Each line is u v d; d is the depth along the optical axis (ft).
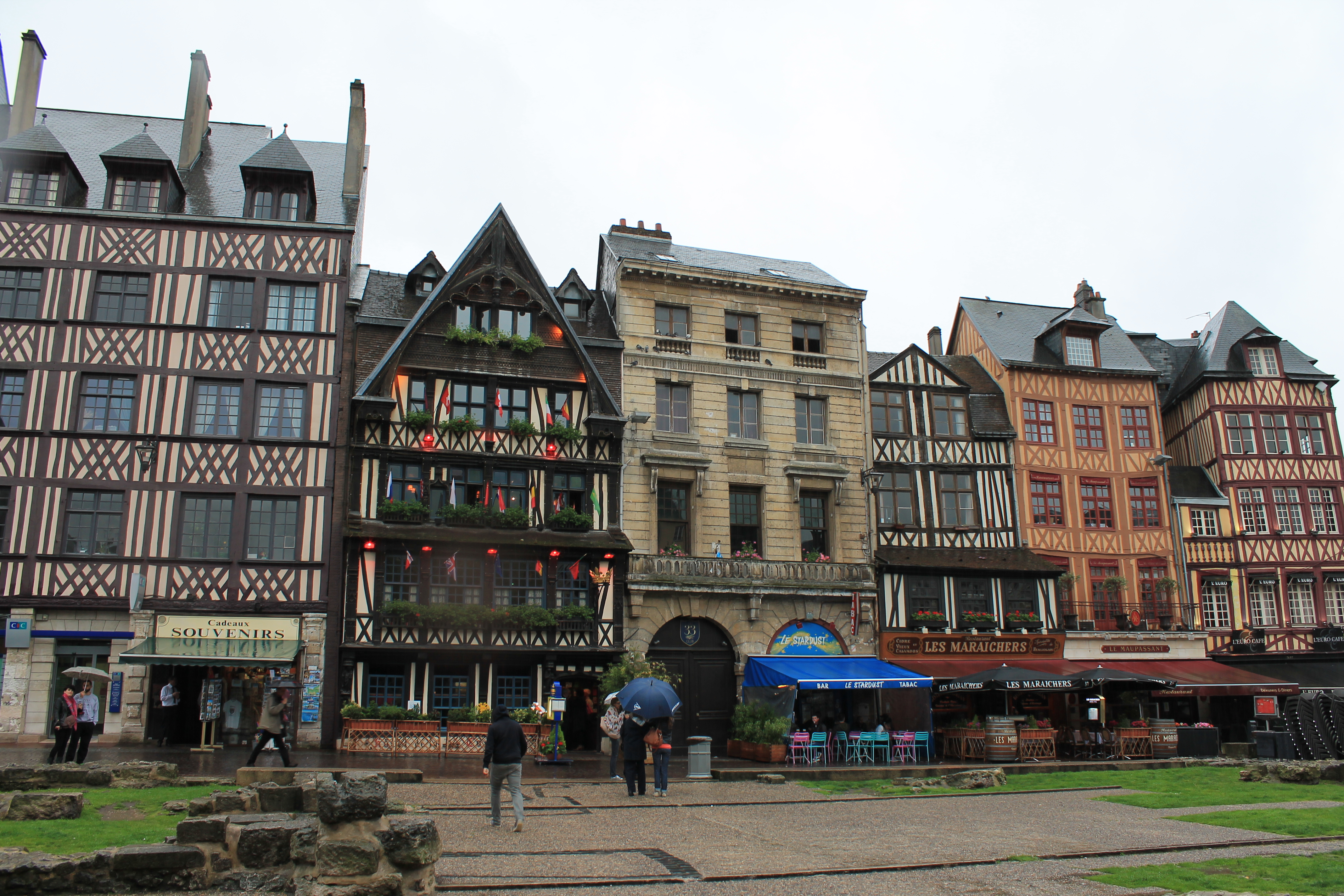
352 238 73.31
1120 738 68.90
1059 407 90.38
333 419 69.51
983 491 86.12
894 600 80.48
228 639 64.69
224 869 24.25
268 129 88.63
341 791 23.57
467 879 25.84
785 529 79.56
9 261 68.33
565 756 61.05
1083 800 46.09
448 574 68.59
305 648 65.21
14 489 64.90
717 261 89.04
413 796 41.19
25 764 44.39
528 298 75.82
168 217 70.49
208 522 66.74
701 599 74.90
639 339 78.64
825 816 39.93
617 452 74.69
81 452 66.23
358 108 81.92
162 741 63.67
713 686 75.00
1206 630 88.12
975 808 43.11
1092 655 84.12
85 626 63.72
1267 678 81.30
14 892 22.68
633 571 73.05
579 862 28.35
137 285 69.87
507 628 68.08
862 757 65.31
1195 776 57.57
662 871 27.48
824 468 80.89
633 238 89.15
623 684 64.18
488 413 72.38
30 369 66.95
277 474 67.92
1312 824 38.11
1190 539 91.25
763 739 63.41
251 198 73.20
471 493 71.36
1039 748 66.90
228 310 70.59
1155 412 92.79
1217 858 31.48
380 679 66.03
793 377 82.74
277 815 26.30
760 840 33.24
